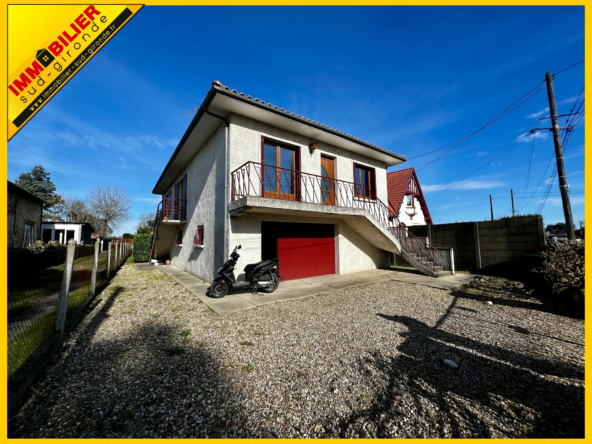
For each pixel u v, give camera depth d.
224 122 6.82
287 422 1.95
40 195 32.16
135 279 8.32
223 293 5.68
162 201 10.86
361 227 9.16
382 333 3.63
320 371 2.64
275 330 3.75
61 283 3.32
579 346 3.12
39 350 2.79
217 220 7.14
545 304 4.94
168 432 1.84
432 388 2.34
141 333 3.65
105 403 2.15
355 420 1.96
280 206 6.12
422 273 8.99
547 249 6.84
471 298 5.55
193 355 2.99
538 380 2.43
